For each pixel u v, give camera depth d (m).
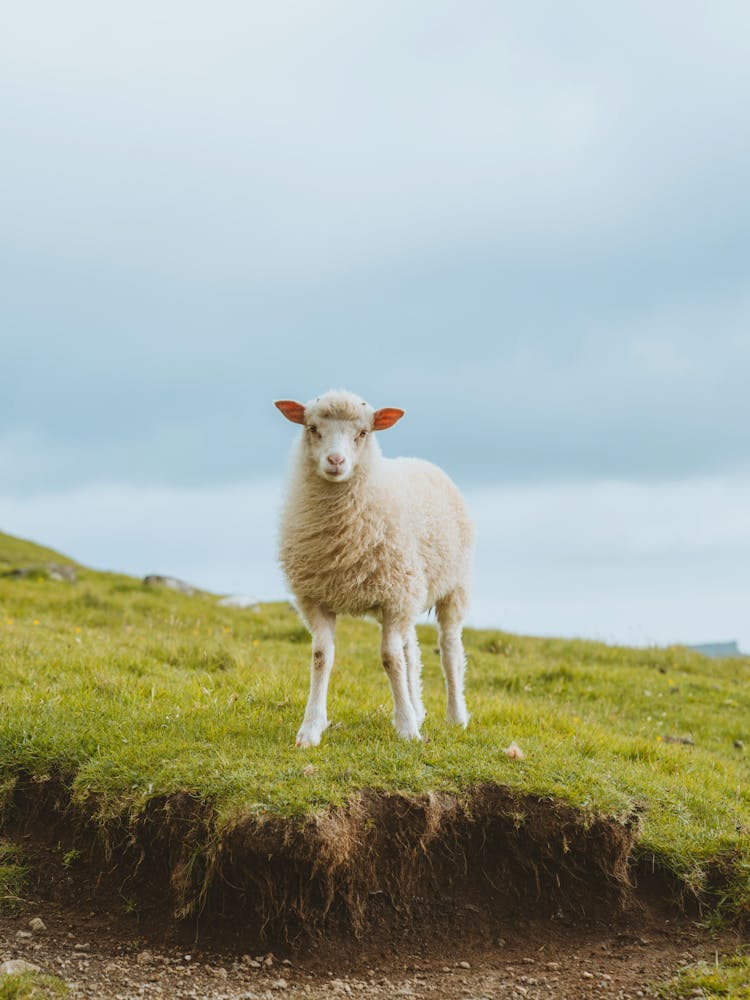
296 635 14.67
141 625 14.25
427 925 6.10
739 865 6.53
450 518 7.93
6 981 5.14
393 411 7.03
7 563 24.58
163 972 5.54
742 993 5.20
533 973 5.71
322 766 6.40
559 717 9.56
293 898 5.82
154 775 6.38
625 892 6.44
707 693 13.31
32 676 8.88
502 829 6.43
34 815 6.69
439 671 13.29
